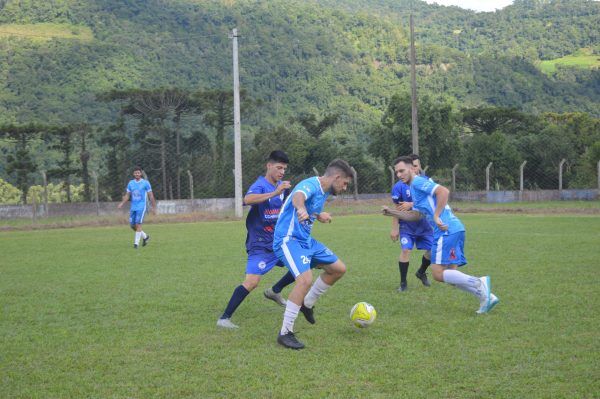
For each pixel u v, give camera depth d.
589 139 49.47
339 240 14.41
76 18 90.94
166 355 5.05
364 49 98.19
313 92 76.94
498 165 44.25
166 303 7.20
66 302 7.36
